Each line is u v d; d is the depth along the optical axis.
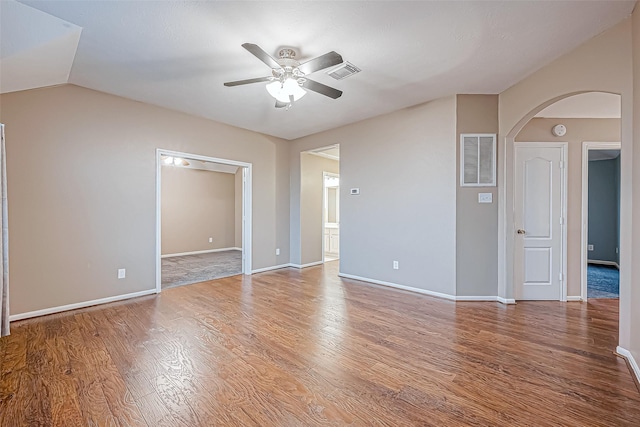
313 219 6.29
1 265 2.60
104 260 3.63
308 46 2.60
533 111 3.17
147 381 2.00
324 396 1.85
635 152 2.13
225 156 4.90
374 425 1.61
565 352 2.41
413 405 1.77
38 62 2.54
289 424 1.62
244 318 3.17
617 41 2.29
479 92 3.65
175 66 2.96
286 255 6.04
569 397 1.84
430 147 3.98
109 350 2.43
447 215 3.84
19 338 2.64
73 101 3.37
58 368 2.15
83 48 2.61
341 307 3.53
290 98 2.84
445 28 2.35
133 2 2.03
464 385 1.97
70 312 3.31
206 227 8.36
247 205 5.33
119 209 3.74
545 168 3.81
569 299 3.79
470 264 3.76
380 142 4.54
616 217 6.24
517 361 2.27
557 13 2.17
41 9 2.10
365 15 2.19
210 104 4.00
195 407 1.75
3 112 2.94
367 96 3.78
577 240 3.79
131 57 2.77
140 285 3.94
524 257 3.82
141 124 3.92
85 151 3.46
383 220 4.53
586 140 3.80
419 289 4.14
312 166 6.24
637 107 2.09
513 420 1.64
